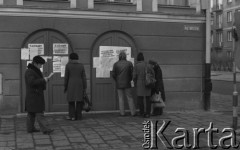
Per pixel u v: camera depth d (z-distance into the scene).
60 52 10.99
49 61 10.92
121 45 11.58
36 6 10.66
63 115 10.90
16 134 8.28
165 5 12.09
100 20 11.29
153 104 11.09
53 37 10.94
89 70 11.27
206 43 12.42
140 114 10.82
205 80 12.48
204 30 12.48
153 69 10.76
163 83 12.01
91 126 9.27
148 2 11.84
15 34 10.59
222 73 45.78
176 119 10.54
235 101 8.99
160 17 11.86
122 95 10.91
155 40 11.89
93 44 11.28
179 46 12.19
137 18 11.62
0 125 9.30
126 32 11.53
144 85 10.60
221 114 11.64
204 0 12.34
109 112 11.51
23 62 10.72
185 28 12.22
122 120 10.20
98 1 11.30
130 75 10.88
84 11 11.06
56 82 11.00
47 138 7.92
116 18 11.41
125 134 8.38
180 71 12.24
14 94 10.67
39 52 10.82
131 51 11.67
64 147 7.22
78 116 10.19
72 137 8.04
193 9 12.43
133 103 10.94
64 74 10.74
